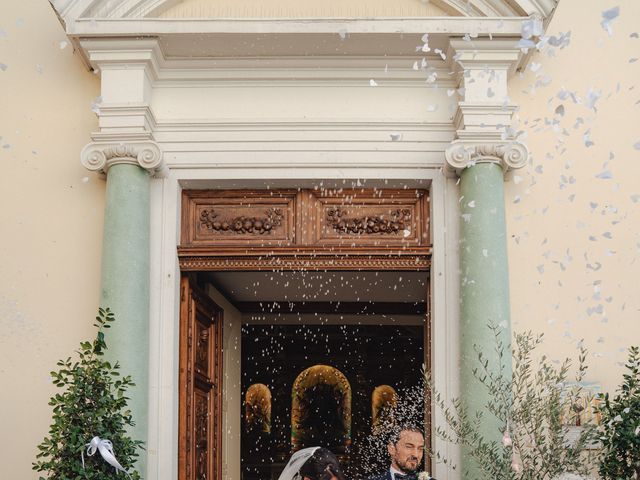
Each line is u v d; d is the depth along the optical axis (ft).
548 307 24.64
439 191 24.91
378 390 47.98
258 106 25.40
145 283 24.03
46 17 26.20
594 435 23.12
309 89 25.49
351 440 49.32
